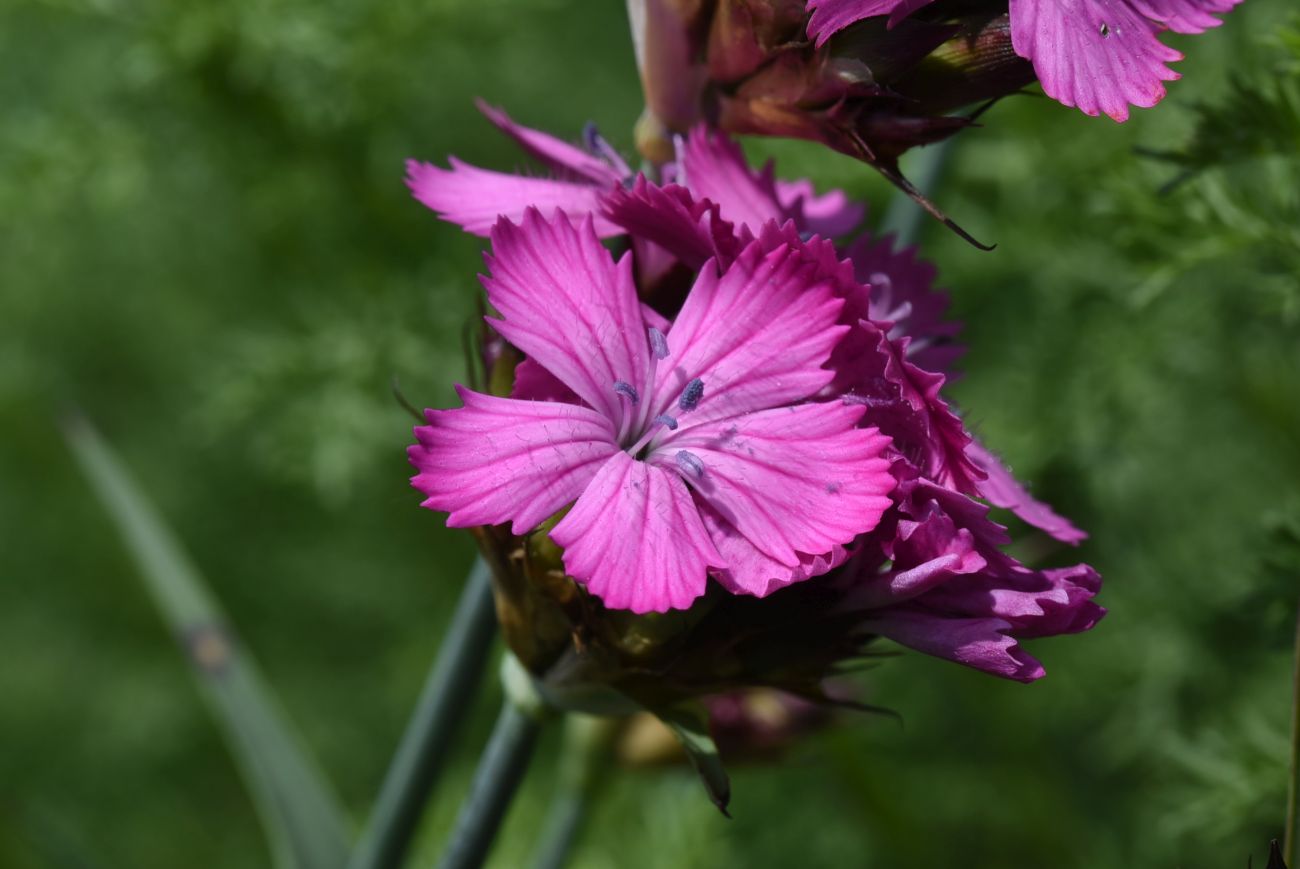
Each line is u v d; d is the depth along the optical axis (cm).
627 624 18
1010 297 33
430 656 38
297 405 33
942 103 17
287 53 32
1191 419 33
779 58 18
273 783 23
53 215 35
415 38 32
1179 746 24
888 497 17
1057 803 34
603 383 17
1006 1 17
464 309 34
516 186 18
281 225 35
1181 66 30
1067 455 32
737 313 17
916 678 34
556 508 17
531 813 32
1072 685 33
